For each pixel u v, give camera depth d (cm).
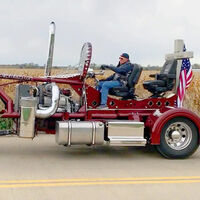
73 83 879
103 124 838
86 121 843
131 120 879
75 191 631
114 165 812
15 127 884
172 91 952
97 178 709
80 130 824
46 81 862
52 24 948
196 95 1595
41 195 608
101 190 640
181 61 954
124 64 920
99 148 984
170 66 953
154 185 674
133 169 782
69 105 896
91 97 891
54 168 775
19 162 816
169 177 727
